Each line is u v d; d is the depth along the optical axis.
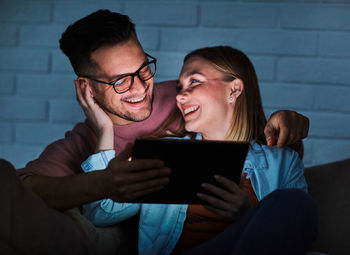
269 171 1.19
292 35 1.92
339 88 1.91
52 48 2.01
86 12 1.99
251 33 1.94
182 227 1.12
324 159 1.92
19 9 2.02
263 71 1.93
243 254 0.78
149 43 1.97
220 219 1.13
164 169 0.88
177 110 1.36
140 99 1.26
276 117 1.19
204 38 1.95
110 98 1.25
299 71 1.92
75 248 0.88
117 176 0.85
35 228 0.80
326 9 1.91
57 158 1.22
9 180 0.78
